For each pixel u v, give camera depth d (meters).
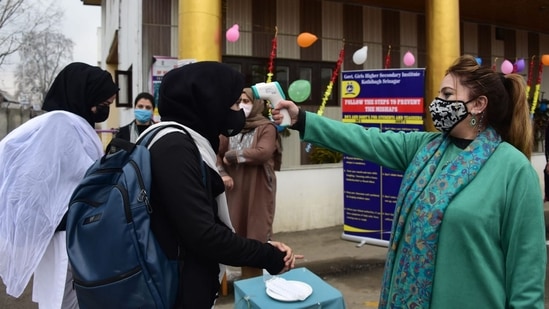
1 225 1.91
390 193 5.03
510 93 1.66
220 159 3.51
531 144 1.67
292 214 5.84
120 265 1.29
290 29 6.71
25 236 1.88
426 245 1.52
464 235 1.48
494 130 1.62
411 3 7.16
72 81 2.16
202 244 1.33
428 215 1.53
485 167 1.53
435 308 1.50
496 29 8.35
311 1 6.84
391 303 1.63
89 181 1.43
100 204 1.39
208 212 1.38
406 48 7.55
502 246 1.51
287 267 1.60
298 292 2.12
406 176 1.71
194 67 1.54
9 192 1.89
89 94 2.19
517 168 1.49
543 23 8.24
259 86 1.89
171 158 1.36
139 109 4.02
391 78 4.86
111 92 2.28
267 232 3.44
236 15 6.34
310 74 6.93
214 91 1.52
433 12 4.99
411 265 1.56
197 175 1.39
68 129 2.01
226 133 1.64
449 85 1.63
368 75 4.99
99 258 1.31
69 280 2.04
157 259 1.32
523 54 8.69
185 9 4.00
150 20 5.75
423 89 4.70
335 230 5.94
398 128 4.84
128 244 1.29
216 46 4.08
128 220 1.30
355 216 5.31
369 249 5.20
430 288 1.52
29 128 1.96
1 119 15.93
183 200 1.33
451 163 1.58
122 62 7.82
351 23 7.12
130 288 1.29
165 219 1.38
